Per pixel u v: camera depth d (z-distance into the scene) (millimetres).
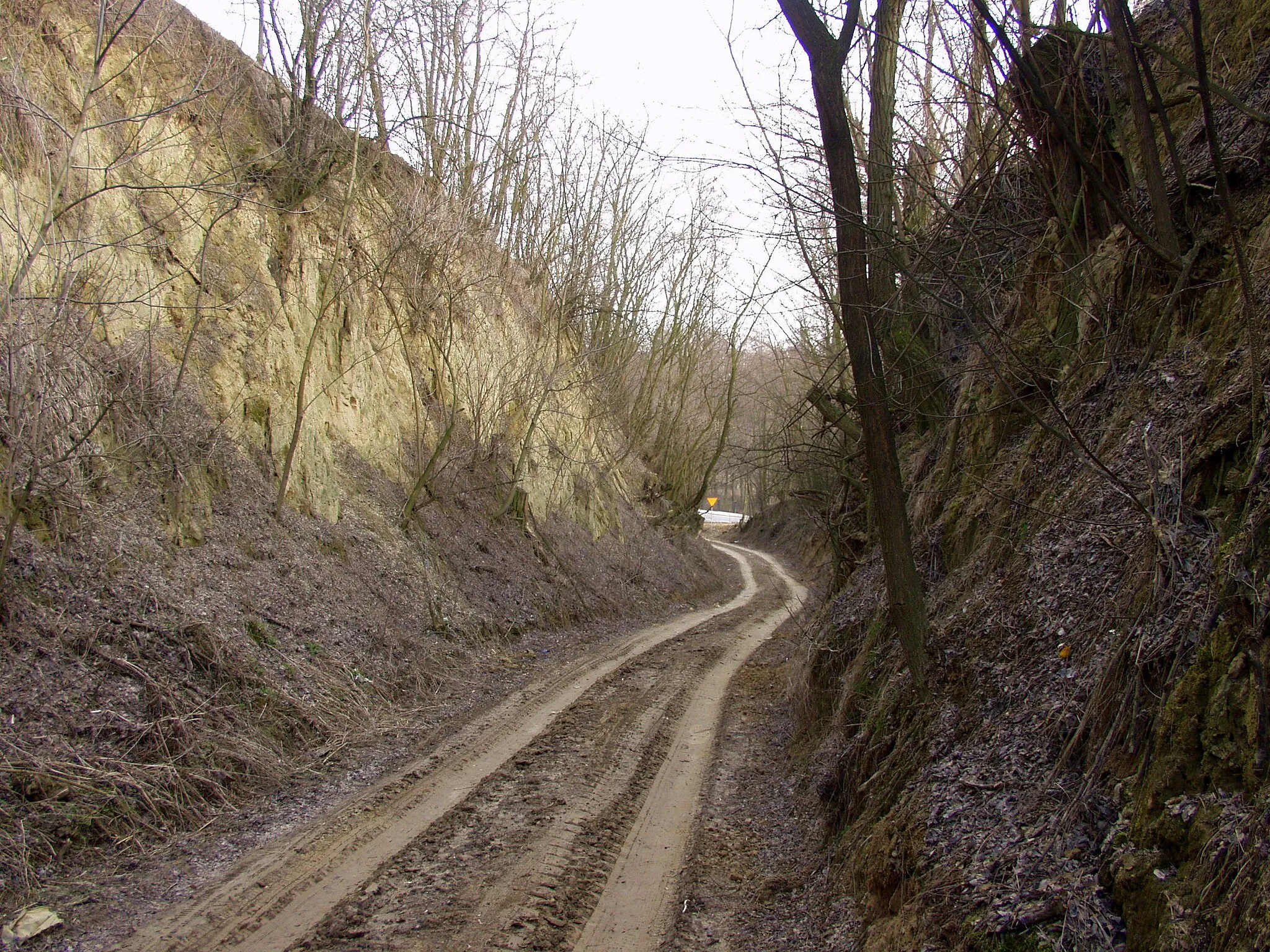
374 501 14898
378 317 16734
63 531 8086
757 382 24094
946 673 6250
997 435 8438
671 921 5609
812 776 8055
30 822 5812
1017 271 8766
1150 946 3158
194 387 11297
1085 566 5512
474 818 7227
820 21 5879
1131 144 7449
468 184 19547
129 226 11109
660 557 28688
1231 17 7613
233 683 8453
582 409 28500
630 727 10453
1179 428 5121
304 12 13172
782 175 6109
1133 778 3889
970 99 7023
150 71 12195
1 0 10031
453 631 13812
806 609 18734
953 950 3990
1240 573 3703
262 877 5961
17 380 7633
